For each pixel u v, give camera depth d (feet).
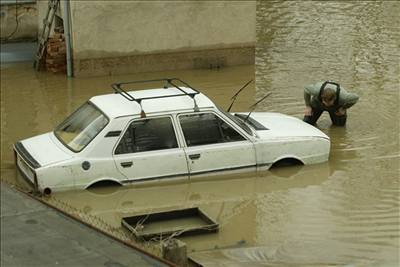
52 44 72.08
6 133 52.60
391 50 75.77
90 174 39.52
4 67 76.23
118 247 31.73
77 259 30.55
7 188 39.86
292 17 94.12
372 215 36.40
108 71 71.51
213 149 41.34
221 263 30.96
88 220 36.45
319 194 39.63
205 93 62.75
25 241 32.58
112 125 39.99
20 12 86.63
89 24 69.92
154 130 40.70
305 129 44.78
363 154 45.93
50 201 38.55
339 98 50.83
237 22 73.87
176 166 40.75
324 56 74.69
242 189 40.65
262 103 58.49
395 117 53.98
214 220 35.96
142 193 40.01
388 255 31.63
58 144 41.60
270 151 42.55
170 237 32.17
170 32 72.43
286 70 70.28
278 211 37.50
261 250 32.42
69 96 63.31
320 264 30.83
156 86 66.44
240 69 73.00
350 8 98.27
